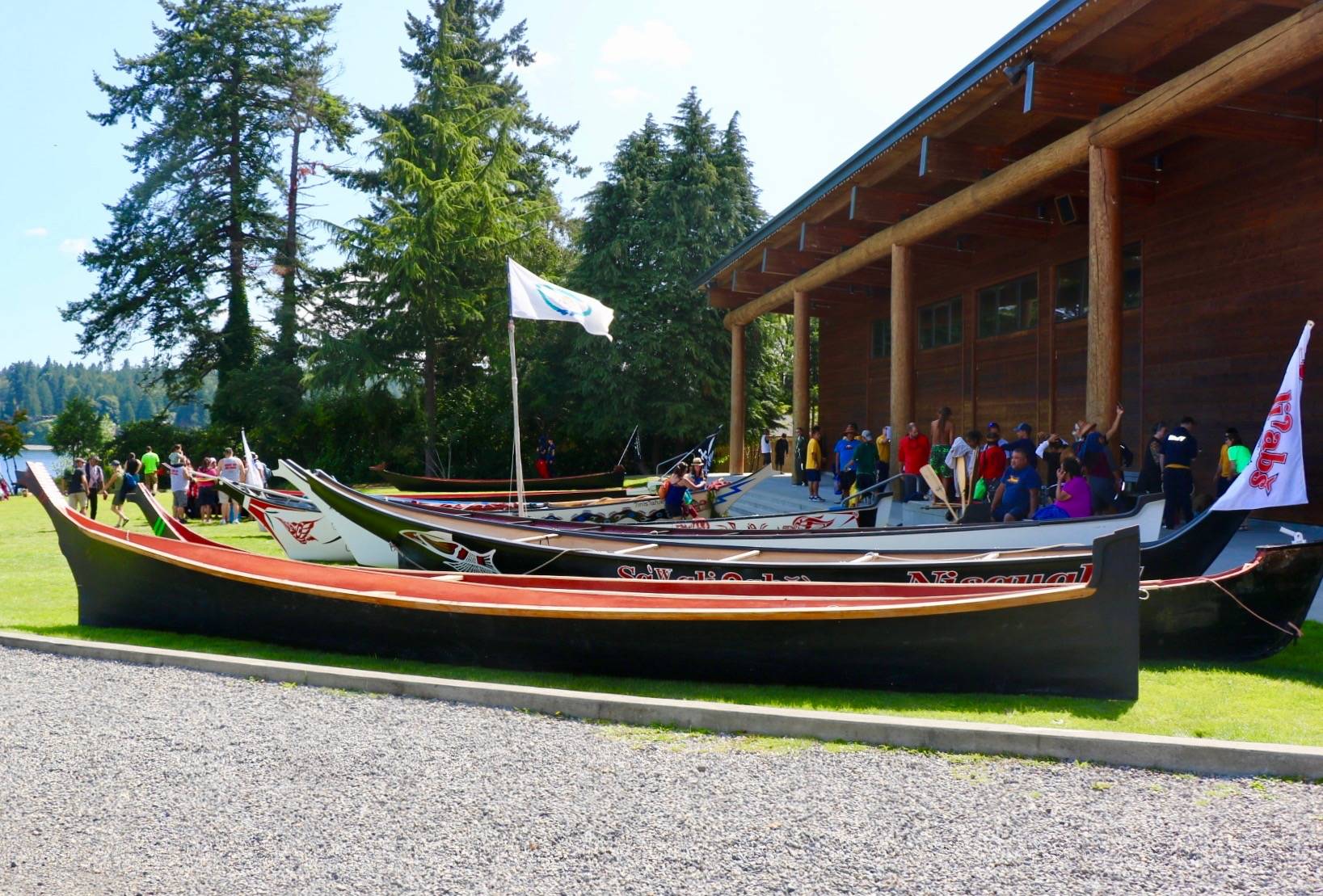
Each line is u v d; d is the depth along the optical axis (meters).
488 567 9.72
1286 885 3.37
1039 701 5.87
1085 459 11.53
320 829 3.88
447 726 5.24
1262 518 13.46
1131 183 15.62
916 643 6.12
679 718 5.23
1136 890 3.34
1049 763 4.60
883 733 4.90
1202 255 14.64
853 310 28.67
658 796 4.20
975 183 15.45
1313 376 12.53
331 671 6.16
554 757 4.71
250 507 14.16
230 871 3.52
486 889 3.36
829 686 6.34
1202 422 14.63
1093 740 4.63
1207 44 11.78
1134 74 12.27
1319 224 12.46
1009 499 11.20
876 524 12.55
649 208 35.81
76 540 8.66
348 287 38.22
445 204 35.31
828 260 22.16
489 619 7.00
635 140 37.03
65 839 3.81
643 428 35.88
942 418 17.30
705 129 36.00
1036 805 4.09
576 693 5.54
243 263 40.31
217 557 8.94
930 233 16.98
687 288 34.78
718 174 36.06
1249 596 6.83
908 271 17.92
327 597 7.58
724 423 35.88
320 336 37.53
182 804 4.16
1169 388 15.41
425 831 3.85
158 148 38.53
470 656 7.16
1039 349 19.48
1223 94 10.28
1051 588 5.90
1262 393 13.44
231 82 39.62
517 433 12.34
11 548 15.47
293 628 7.79
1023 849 3.66
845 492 18.17
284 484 35.38
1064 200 17.08
